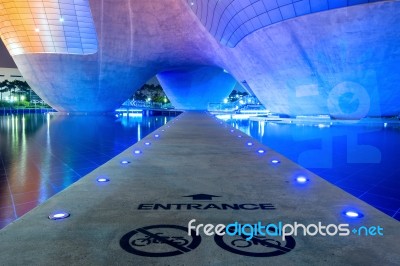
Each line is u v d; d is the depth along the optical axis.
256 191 3.87
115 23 29.69
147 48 31.78
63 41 30.27
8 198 5.57
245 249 2.27
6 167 8.16
